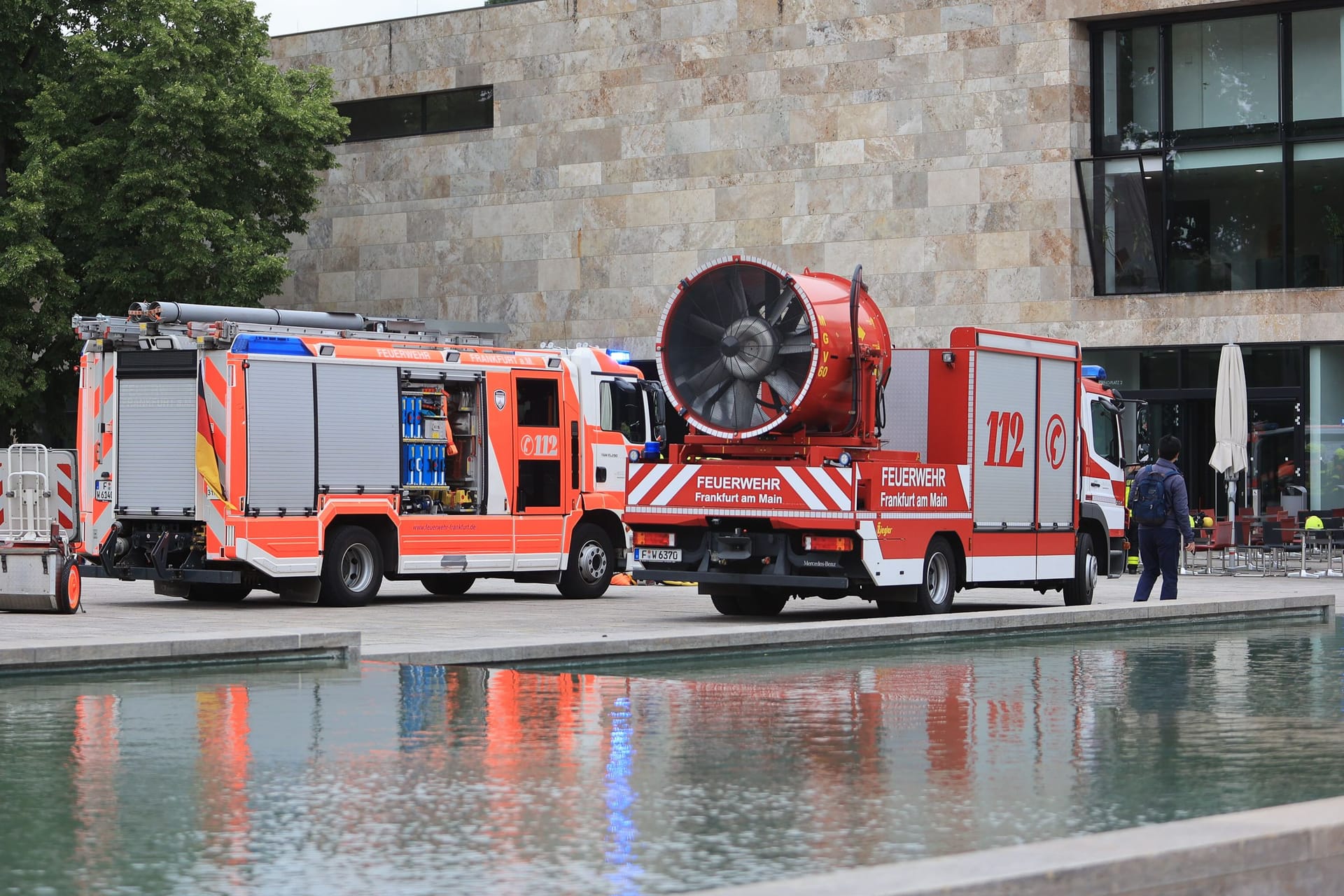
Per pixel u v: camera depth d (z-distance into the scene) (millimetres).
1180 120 40344
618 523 26375
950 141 41688
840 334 20609
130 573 22688
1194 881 6172
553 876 7082
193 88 40125
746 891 5391
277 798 8828
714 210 44438
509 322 47250
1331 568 34094
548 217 46719
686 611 22531
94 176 41406
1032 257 40906
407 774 9570
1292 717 12375
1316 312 38875
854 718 12047
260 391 22125
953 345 21938
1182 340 39906
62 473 24484
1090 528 25125
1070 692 13898
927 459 21984
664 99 45062
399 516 23531
